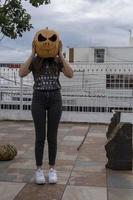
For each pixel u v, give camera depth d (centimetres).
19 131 1252
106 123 1487
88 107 1505
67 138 1128
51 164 669
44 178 666
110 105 1502
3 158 810
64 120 1507
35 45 636
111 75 1519
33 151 917
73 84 1522
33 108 656
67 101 1513
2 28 855
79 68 1534
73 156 877
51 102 652
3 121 1519
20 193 616
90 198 602
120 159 761
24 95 1528
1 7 833
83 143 1045
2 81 1531
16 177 697
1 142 1043
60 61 649
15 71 1519
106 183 677
